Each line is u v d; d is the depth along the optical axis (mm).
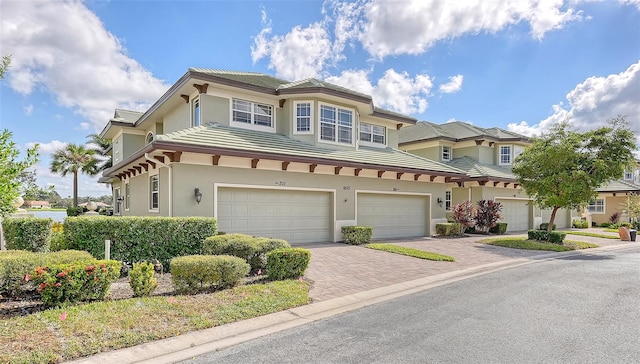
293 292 6453
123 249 7812
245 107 14656
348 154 15445
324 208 14570
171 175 10867
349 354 4047
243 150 11375
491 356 4000
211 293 6168
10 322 4387
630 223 28125
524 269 10000
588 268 10188
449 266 9977
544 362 3854
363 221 15969
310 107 15281
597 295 6930
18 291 5711
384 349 4199
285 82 17797
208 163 11484
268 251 8164
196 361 3846
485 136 24391
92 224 7586
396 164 16312
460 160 25047
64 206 37969
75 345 3902
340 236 14680
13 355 3596
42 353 3674
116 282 7020
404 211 17688
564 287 7645
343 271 8898
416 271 9141
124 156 19594
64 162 33844
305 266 7770
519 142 25469
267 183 12734
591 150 15156
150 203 13383
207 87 13508
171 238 8398
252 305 5645
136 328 4477
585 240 18672
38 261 5695
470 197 22812
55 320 4477
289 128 15258
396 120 19781
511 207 24234
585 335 4699
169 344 4230
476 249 13898
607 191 30188
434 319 5375
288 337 4590
